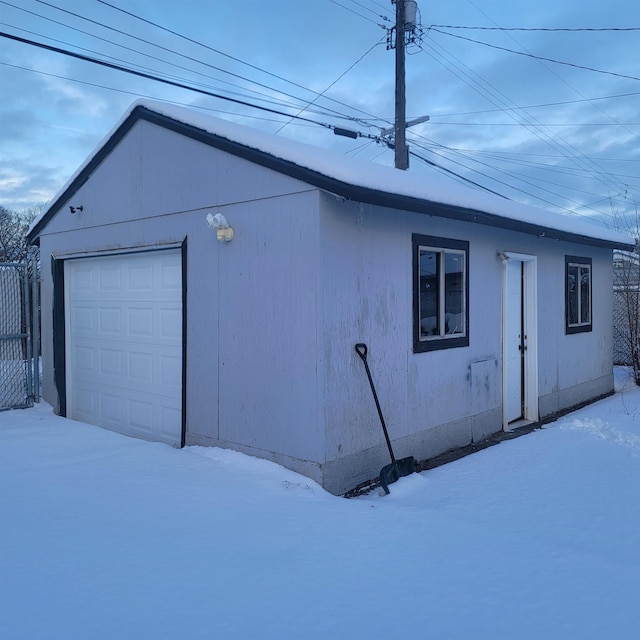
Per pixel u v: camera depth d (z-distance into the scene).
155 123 6.80
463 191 7.53
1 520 4.38
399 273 6.17
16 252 30.11
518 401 8.62
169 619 3.07
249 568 3.64
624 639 2.95
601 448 6.52
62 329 8.70
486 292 7.71
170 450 6.36
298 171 5.21
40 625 3.01
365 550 3.93
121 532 4.17
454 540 4.11
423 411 6.55
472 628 3.04
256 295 5.74
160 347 7.17
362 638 2.94
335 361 5.38
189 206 6.45
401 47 14.50
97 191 7.75
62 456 6.15
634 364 12.03
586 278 10.60
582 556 3.88
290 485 5.16
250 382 5.83
